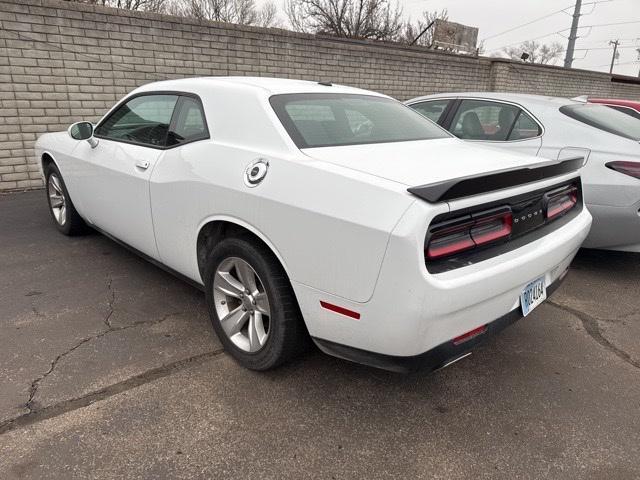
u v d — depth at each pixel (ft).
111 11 21.88
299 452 6.84
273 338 7.93
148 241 10.69
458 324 6.59
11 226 16.51
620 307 11.84
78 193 13.48
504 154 9.10
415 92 36.37
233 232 8.68
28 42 20.20
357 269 6.39
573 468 6.72
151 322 10.27
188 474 6.37
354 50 31.58
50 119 21.49
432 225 6.17
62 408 7.49
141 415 7.42
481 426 7.53
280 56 28.25
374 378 8.64
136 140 11.07
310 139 8.21
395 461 6.75
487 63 40.45
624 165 12.53
